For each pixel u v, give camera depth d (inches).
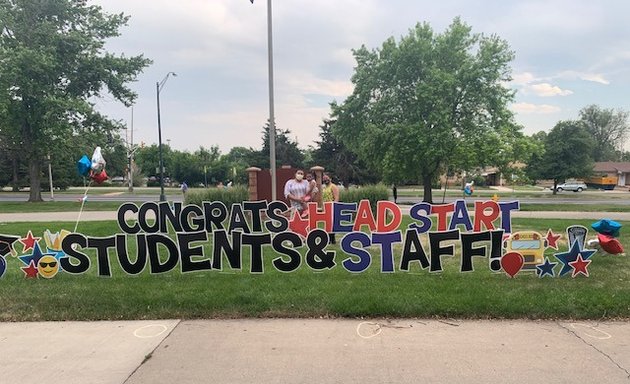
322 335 185.3
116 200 1305.4
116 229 511.8
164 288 243.9
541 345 173.5
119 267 307.3
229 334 187.0
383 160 1152.2
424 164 1151.6
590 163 1739.7
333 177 2201.0
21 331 192.2
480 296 223.0
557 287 241.8
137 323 201.8
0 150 1294.3
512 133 1167.0
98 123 1163.9
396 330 190.9
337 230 296.5
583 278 264.7
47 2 1077.1
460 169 1222.3
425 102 1095.0
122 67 1171.3
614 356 163.3
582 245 269.6
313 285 248.4
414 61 1149.7
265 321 203.2
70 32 1099.3
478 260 324.2
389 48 1169.4
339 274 277.3
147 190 2277.3
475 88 1116.5
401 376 148.3
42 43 1068.5
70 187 2637.8
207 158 3289.9
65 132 1043.9
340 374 150.0
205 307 215.9
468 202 1186.0
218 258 282.4
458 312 207.9
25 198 1385.3
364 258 281.7
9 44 1036.5
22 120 1064.2
